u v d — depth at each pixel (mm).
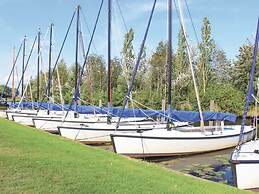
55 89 52781
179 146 18500
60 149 12531
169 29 19844
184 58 59594
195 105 46531
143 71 66938
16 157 10211
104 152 13219
